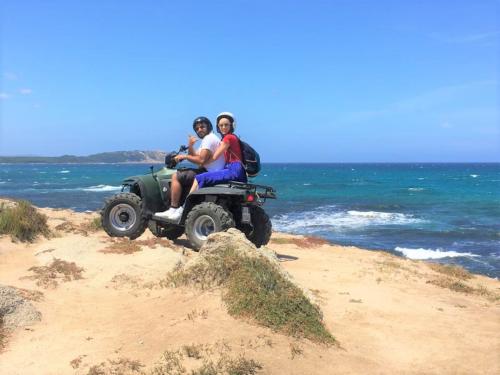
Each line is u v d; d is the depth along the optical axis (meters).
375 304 6.46
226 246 5.82
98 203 30.95
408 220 23.11
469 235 18.67
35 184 57.09
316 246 11.56
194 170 8.10
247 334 4.45
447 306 6.74
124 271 6.38
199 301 5.09
